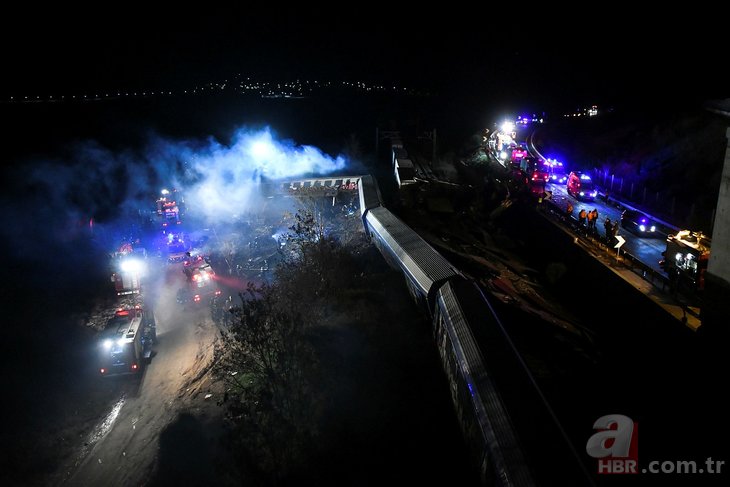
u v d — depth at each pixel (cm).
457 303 1388
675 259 2389
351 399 1373
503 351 1155
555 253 3234
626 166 4969
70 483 1585
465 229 3225
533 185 4016
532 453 855
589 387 1560
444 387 1399
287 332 1527
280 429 1295
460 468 1122
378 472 1154
